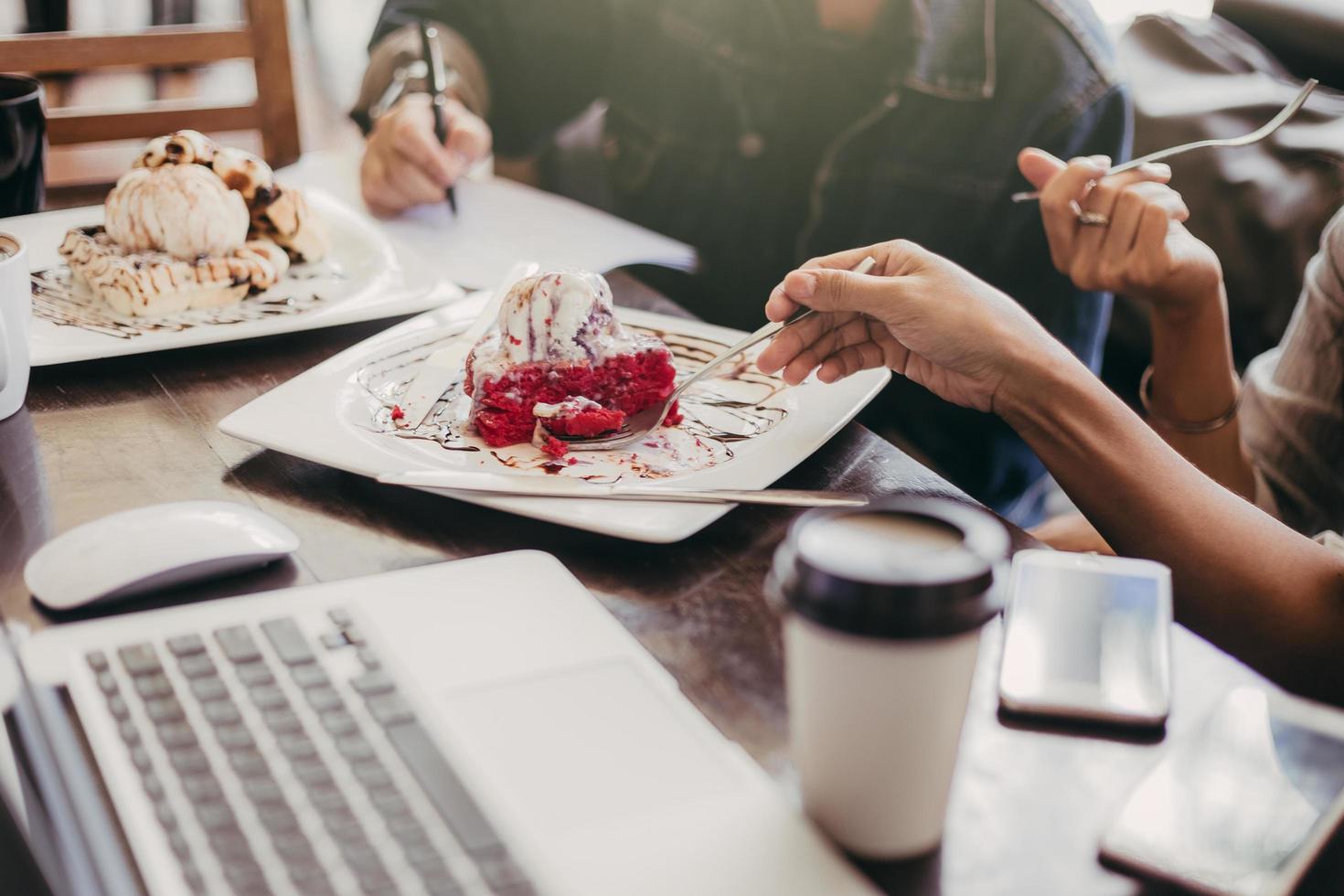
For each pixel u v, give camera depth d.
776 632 0.58
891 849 0.42
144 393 0.85
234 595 0.60
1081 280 1.06
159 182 0.98
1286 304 1.38
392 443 0.77
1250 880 0.40
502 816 0.40
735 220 1.69
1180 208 1.02
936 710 0.39
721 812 0.42
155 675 0.47
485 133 1.32
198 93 3.21
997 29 1.51
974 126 1.52
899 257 0.81
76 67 1.38
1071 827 0.43
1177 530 0.72
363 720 0.45
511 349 0.81
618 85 1.77
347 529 0.67
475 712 0.47
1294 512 1.14
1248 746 0.47
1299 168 1.38
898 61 1.53
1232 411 1.10
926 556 0.39
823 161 1.60
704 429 0.81
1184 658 0.54
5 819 0.54
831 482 0.74
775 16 1.59
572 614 0.55
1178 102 1.55
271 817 0.40
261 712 0.45
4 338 0.75
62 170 2.74
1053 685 0.50
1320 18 1.49
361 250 1.10
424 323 0.94
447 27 1.65
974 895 0.40
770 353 0.83
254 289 0.99
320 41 4.06
